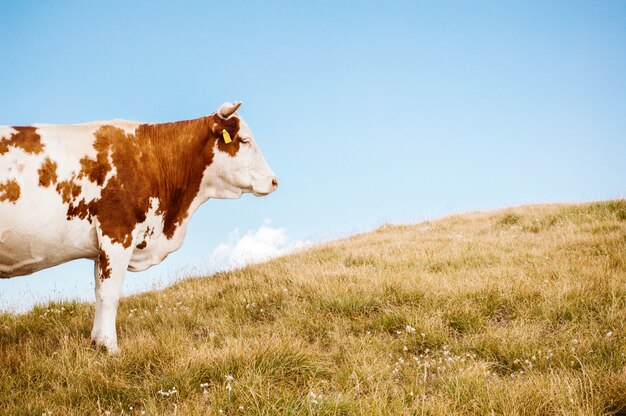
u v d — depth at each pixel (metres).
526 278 7.61
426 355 5.44
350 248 11.95
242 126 6.39
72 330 6.68
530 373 4.73
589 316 6.13
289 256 11.72
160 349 5.25
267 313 7.18
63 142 5.23
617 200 13.95
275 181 6.50
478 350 5.47
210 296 8.02
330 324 6.38
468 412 4.14
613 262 8.15
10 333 6.84
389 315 6.43
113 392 4.59
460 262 9.20
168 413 4.08
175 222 6.29
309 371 4.91
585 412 3.80
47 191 5.01
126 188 5.51
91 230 5.38
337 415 3.97
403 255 10.00
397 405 4.14
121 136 5.66
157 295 8.74
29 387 4.69
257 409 3.95
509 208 17.31
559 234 11.45
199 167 6.28
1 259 5.07
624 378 4.17
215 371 4.73
